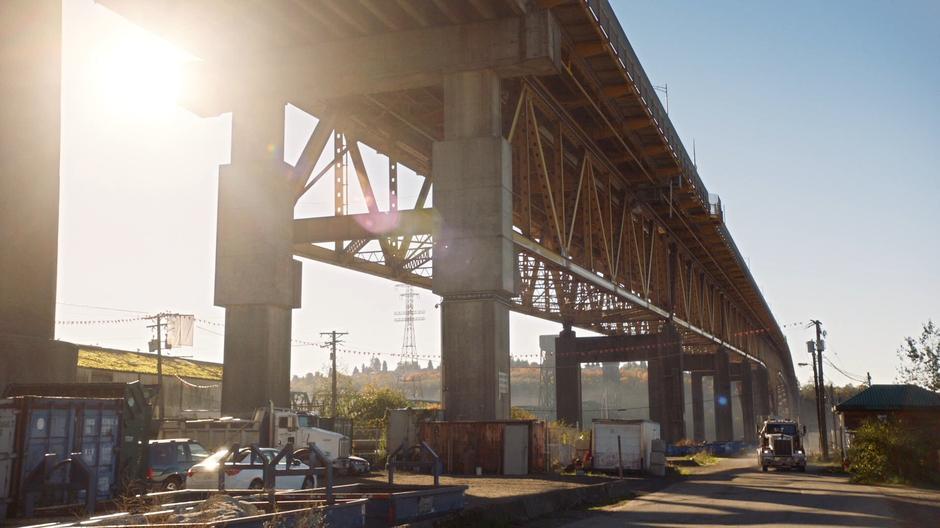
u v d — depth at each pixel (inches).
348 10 1434.5
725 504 1133.7
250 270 1533.0
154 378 2650.1
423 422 1473.9
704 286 3907.5
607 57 1675.7
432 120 1998.0
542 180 1722.4
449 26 1472.7
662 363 3198.8
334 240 1753.2
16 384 863.1
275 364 1525.6
